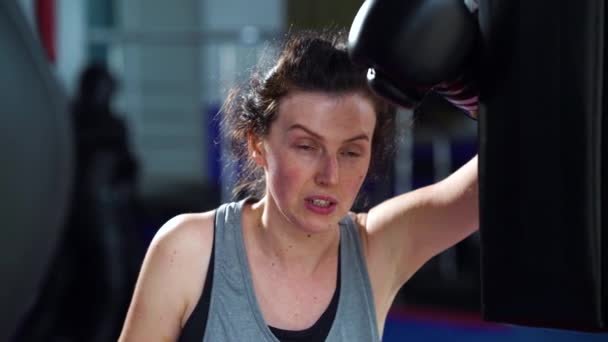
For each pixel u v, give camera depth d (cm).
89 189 490
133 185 530
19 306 223
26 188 217
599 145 122
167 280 167
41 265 227
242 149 183
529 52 125
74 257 490
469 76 135
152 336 168
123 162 519
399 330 556
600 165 122
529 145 126
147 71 1027
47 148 222
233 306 166
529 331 520
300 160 157
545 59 124
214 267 167
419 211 181
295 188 158
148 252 170
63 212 231
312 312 169
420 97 137
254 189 185
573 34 122
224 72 838
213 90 916
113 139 509
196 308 166
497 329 534
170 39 927
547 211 125
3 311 218
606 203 123
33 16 507
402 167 681
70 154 231
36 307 455
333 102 155
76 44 682
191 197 878
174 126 1009
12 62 214
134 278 513
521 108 126
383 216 183
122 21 999
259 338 165
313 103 155
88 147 496
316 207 158
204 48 961
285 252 168
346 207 160
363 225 183
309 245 167
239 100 173
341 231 175
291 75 157
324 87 155
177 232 169
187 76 1019
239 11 972
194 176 975
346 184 159
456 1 131
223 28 983
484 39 130
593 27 121
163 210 838
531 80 125
